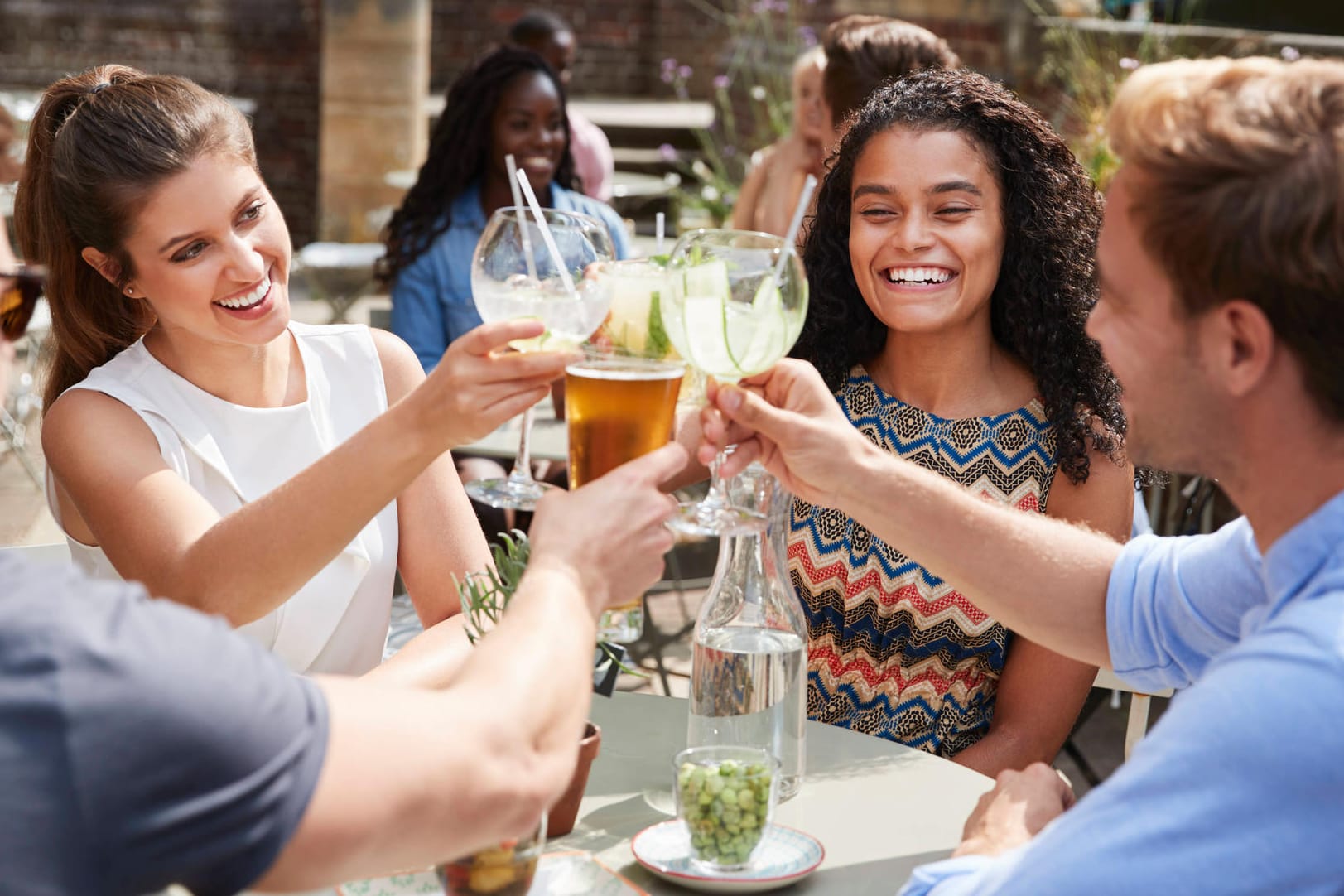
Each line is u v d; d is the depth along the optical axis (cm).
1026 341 217
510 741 104
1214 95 112
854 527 215
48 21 902
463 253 404
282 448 205
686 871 146
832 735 188
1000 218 212
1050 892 108
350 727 97
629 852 154
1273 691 103
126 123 182
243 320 190
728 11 945
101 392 195
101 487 187
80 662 86
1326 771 101
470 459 361
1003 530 159
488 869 131
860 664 221
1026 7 613
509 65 410
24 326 105
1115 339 122
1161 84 115
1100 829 108
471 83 408
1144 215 115
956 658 215
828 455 153
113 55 913
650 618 411
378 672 179
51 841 84
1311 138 107
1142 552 155
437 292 406
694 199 733
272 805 91
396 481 154
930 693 217
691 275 139
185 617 93
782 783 166
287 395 209
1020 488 220
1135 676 156
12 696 85
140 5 909
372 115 793
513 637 111
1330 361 109
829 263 229
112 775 86
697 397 181
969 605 211
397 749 97
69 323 204
